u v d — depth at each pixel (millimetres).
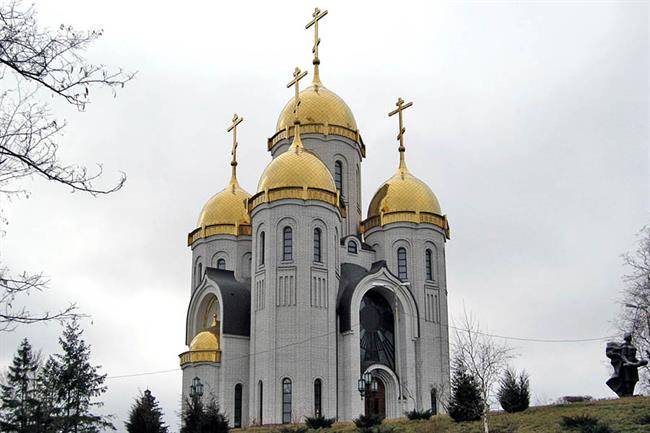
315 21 78812
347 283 64125
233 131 77750
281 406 56969
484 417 37812
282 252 60906
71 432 61000
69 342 64500
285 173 63156
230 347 61781
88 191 14008
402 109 75375
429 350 65438
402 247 68875
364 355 62906
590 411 37938
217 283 65250
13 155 13234
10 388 63875
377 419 44125
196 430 45406
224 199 73250
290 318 58844
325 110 73500
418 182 72000
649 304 56594
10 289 13773
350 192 72062
